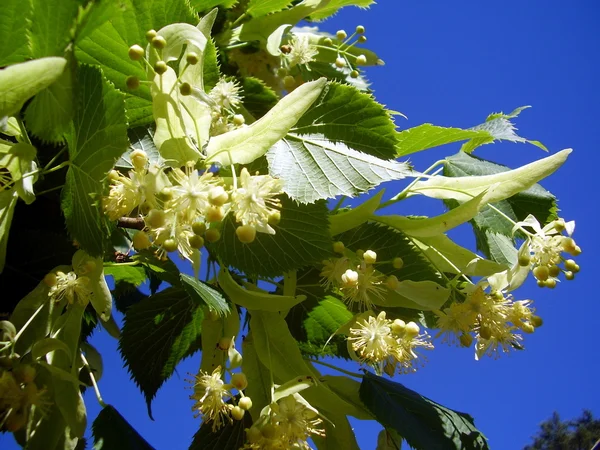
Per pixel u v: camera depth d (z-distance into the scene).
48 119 0.31
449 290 0.39
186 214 0.31
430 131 0.44
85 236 0.33
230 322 0.39
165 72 0.32
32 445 0.34
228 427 0.41
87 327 0.47
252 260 0.38
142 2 0.33
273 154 0.38
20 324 0.35
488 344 0.41
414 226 0.40
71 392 0.34
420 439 0.39
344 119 0.40
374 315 0.38
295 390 0.35
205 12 0.46
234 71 0.48
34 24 0.30
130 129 0.37
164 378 0.43
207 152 0.32
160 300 0.43
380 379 0.43
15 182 0.32
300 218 0.38
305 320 0.44
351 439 0.38
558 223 0.39
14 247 0.38
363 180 0.38
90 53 0.34
